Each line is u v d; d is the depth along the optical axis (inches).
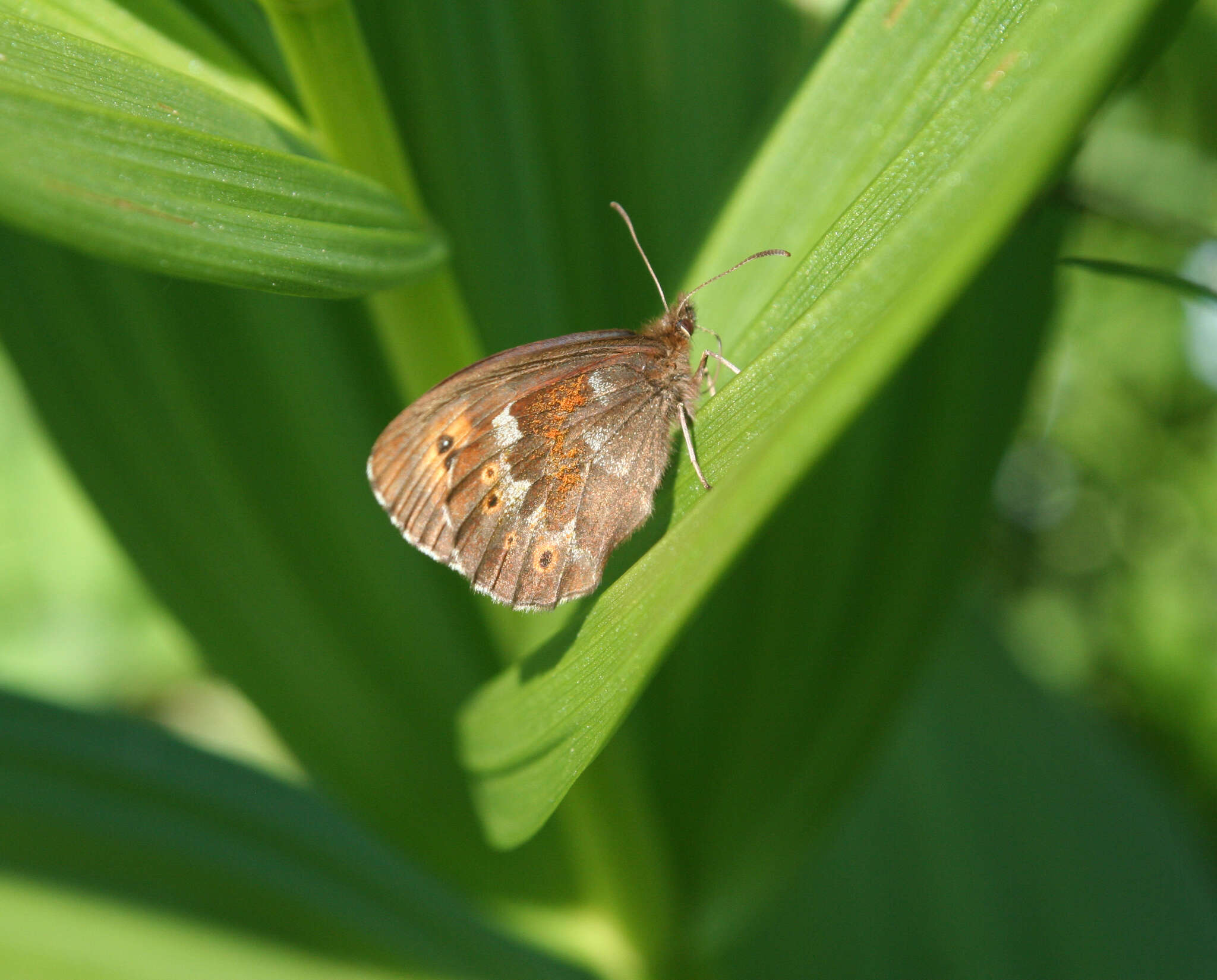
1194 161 12.7
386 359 11.3
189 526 11.2
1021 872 12.5
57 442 11.1
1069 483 15.2
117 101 10.1
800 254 10.5
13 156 9.7
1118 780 12.7
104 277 11.1
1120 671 13.9
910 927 12.4
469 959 11.5
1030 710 12.9
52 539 15.3
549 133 11.4
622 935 11.3
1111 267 10.6
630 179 11.5
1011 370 11.1
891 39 10.4
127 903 11.4
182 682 15.2
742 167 10.7
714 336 10.7
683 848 11.3
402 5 11.4
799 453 9.3
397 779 11.3
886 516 11.2
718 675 11.3
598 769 11.0
